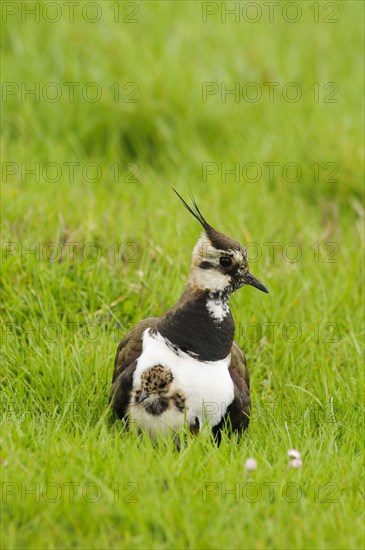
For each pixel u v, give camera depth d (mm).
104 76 19719
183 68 20344
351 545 9133
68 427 11148
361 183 18297
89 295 13898
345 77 21531
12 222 15117
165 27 21844
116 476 9859
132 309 13758
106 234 15172
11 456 9961
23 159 17750
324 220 17438
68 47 20359
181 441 10523
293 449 10688
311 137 19203
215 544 9062
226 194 17297
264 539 9148
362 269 15500
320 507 9742
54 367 12242
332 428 11633
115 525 9398
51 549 8930
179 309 10844
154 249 14805
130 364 10930
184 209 16516
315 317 14125
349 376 12953
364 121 19859
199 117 19547
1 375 12375
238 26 22547
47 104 19219
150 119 19297
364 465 10625
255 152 18766
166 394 10586
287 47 22188
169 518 9297
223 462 10305
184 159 18703
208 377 10648
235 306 14164
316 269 15430
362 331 14117
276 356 13547
